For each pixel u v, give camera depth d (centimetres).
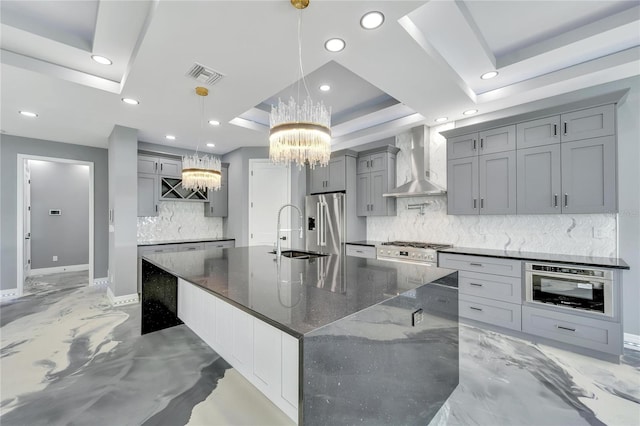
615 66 243
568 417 170
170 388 201
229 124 386
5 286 419
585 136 268
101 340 273
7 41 224
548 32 240
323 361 98
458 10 201
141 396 192
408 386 140
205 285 154
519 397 188
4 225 419
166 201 518
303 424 91
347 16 178
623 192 267
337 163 484
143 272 285
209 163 333
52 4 200
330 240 479
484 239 362
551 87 282
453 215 391
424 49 216
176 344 266
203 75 252
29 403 183
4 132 413
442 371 170
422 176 400
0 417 170
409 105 326
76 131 411
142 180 463
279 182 529
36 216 589
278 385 130
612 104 254
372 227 490
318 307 117
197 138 459
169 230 521
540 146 295
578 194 271
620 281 230
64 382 206
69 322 318
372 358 119
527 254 302
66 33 228
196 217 553
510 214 321
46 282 509
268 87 274
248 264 220
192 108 327
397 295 135
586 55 253
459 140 359
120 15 198
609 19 218
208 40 202
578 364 231
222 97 297
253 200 521
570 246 299
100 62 255
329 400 100
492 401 184
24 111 334
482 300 305
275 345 132
